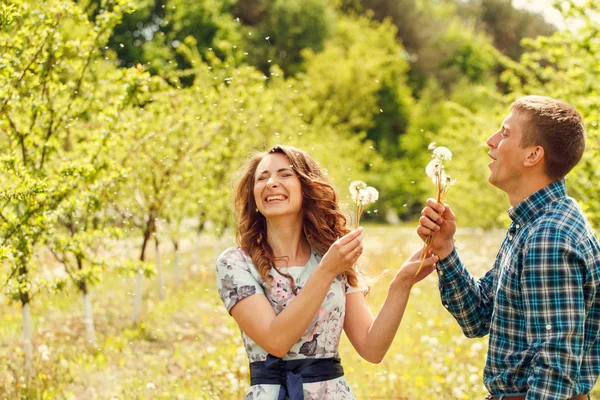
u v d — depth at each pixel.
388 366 6.69
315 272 2.91
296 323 2.89
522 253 2.82
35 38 6.07
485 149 9.80
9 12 5.32
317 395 3.03
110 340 8.37
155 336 8.77
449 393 6.07
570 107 2.94
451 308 3.24
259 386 3.04
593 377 2.80
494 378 2.87
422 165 35.19
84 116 6.98
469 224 19.81
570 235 2.72
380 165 32.31
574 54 7.97
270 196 3.16
